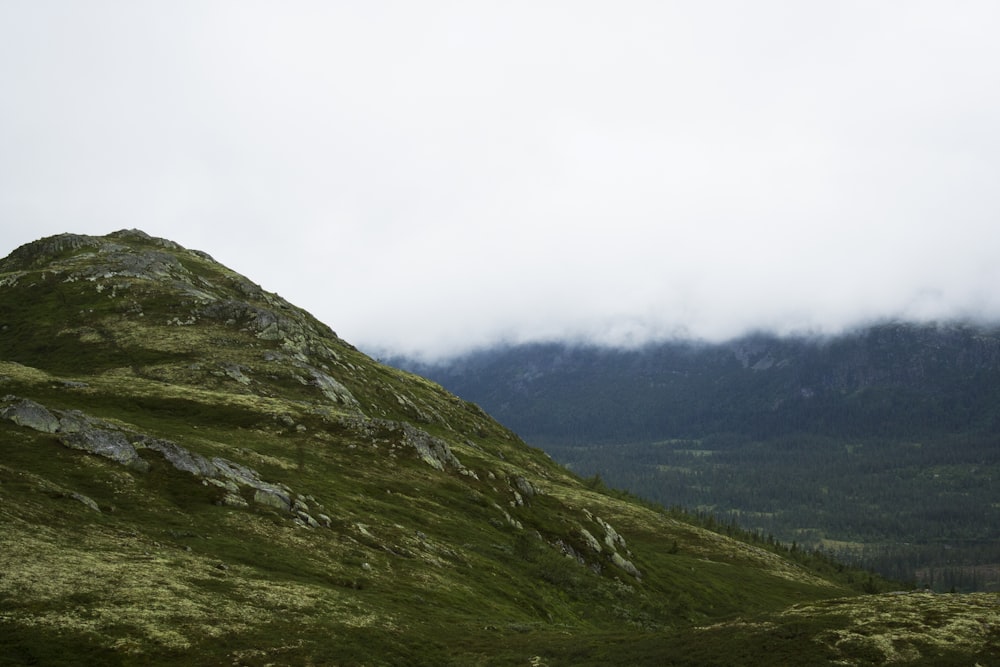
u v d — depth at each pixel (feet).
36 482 224.94
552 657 196.54
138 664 143.84
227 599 188.44
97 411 381.60
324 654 171.22
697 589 556.10
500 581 325.01
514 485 552.41
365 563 267.80
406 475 442.09
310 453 417.28
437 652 198.59
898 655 160.04
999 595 203.10
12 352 567.18
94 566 180.55
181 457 292.81
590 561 464.65
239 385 538.06
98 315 652.89
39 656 135.33
